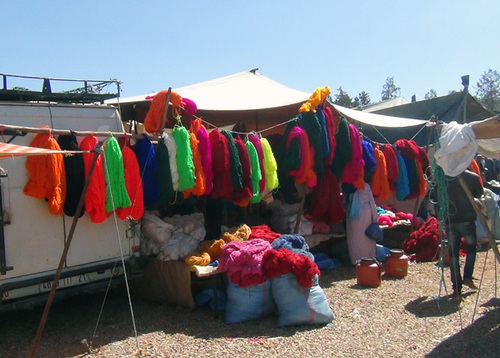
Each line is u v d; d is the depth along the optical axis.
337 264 7.96
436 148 5.32
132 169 5.30
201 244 6.09
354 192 7.85
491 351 4.21
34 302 4.73
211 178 6.02
